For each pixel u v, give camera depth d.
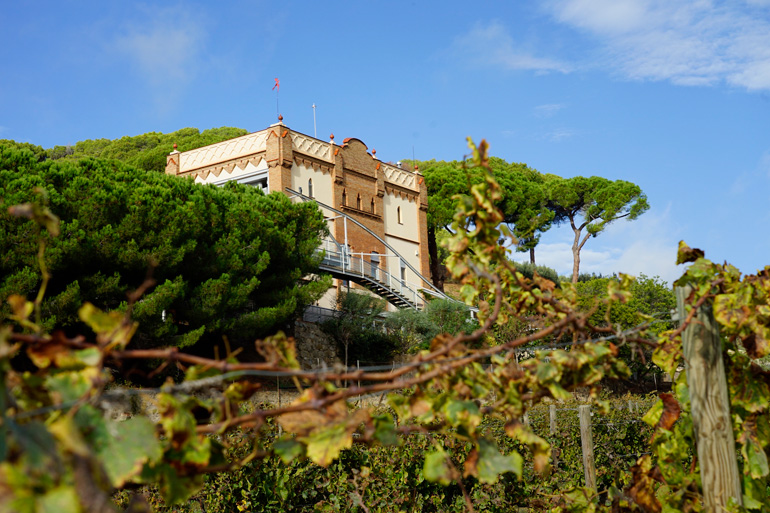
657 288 35.72
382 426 2.17
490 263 2.96
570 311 3.04
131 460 1.55
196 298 19.11
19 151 16.47
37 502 1.08
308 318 27.92
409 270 39.12
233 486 6.46
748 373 3.04
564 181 51.56
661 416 3.14
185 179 20.72
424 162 66.44
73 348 1.65
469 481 7.73
